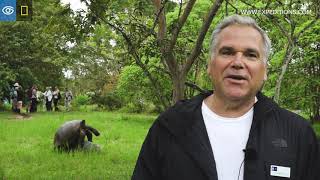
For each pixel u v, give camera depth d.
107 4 7.17
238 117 2.74
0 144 14.82
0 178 9.66
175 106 2.84
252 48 2.70
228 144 2.68
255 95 2.78
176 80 6.93
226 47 2.71
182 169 2.69
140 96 25.67
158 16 6.88
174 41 6.86
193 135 2.71
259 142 2.65
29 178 9.77
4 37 32.16
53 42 29.89
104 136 17.47
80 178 9.74
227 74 2.70
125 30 7.88
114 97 35.84
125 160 12.30
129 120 24.69
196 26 18.61
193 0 6.75
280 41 13.18
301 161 2.68
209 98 2.84
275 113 2.74
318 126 18.05
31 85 34.41
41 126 19.52
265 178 2.60
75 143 13.56
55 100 33.47
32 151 13.27
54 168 10.99
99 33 8.03
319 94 19.12
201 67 14.62
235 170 2.64
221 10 12.65
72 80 44.72
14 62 33.44
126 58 7.74
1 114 28.44
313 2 8.77
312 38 14.39
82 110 35.06
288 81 18.62
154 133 2.82
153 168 2.81
